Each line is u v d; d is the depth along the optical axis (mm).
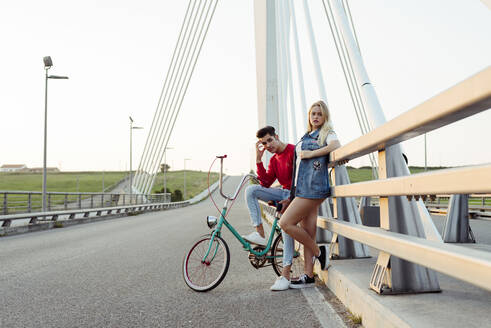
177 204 43500
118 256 6625
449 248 1531
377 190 2357
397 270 2707
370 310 2576
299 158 3842
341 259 4285
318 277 4504
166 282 4465
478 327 1960
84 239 9859
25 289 4176
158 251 7227
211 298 3688
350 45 5234
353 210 4145
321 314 3045
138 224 15672
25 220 16641
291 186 3949
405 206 2754
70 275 4953
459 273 1398
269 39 17297
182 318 3053
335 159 3441
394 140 2283
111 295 3852
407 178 1883
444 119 1639
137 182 51000
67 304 3531
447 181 1489
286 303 3426
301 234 3789
